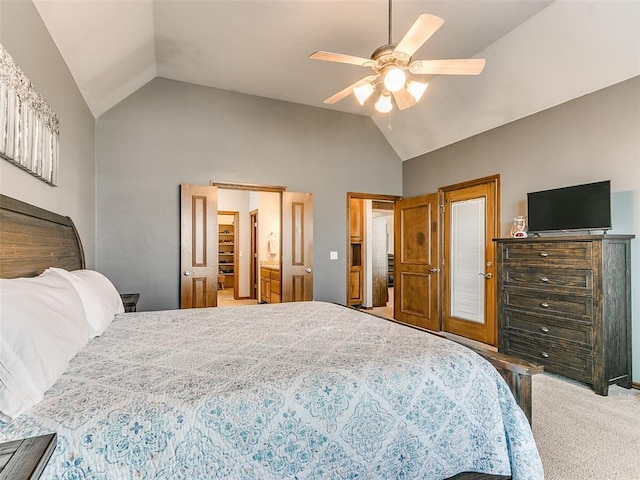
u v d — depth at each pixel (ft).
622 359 9.52
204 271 14.37
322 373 4.38
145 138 13.87
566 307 9.91
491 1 9.39
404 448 4.38
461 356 5.13
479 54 12.05
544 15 9.89
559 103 11.65
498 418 4.86
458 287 15.65
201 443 3.46
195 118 14.67
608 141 10.32
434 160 16.99
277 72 13.57
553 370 10.21
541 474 4.66
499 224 13.75
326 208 17.15
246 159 15.52
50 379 3.75
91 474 3.04
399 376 4.58
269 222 24.03
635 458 6.40
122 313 8.13
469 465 4.72
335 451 4.02
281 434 3.79
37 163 6.87
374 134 18.40
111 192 13.34
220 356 5.04
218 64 12.97
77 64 9.52
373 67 8.04
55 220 7.88
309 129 16.84
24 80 6.19
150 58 12.32
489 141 14.23
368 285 22.54
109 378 4.16
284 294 15.85
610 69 9.96
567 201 10.70
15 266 5.54
